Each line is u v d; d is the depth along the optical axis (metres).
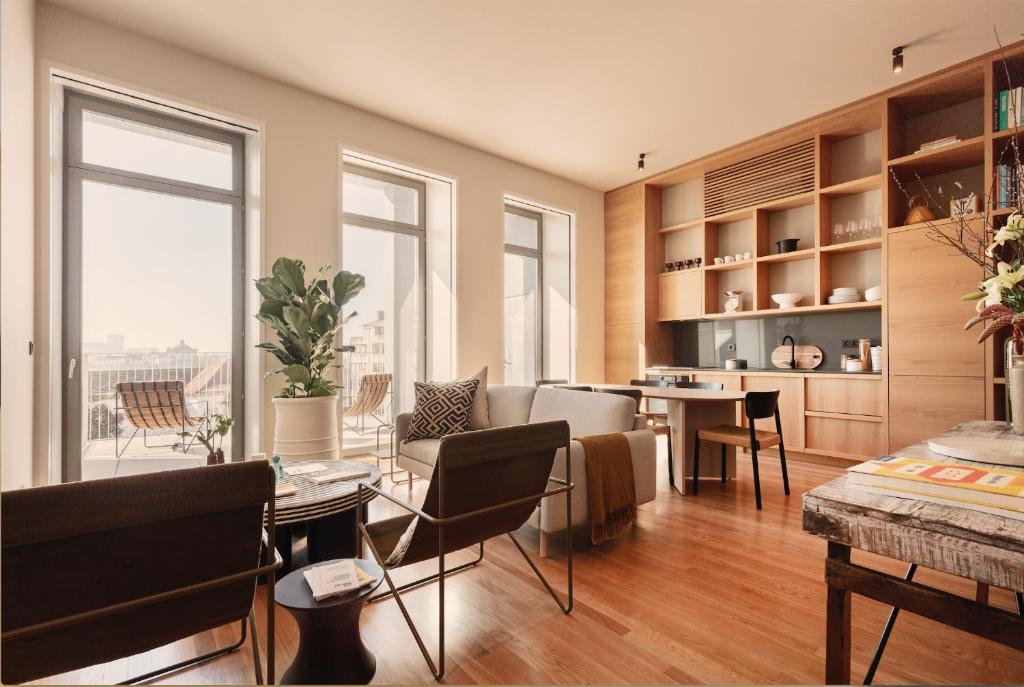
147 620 1.13
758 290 5.09
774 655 1.66
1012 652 1.66
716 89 3.99
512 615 1.93
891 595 0.80
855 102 4.19
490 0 2.98
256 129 3.81
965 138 4.00
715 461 3.93
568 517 1.95
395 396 5.26
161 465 3.70
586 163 5.63
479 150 5.27
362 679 1.54
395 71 3.76
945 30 3.22
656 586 2.16
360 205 4.93
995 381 3.45
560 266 6.39
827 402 4.33
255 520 1.19
